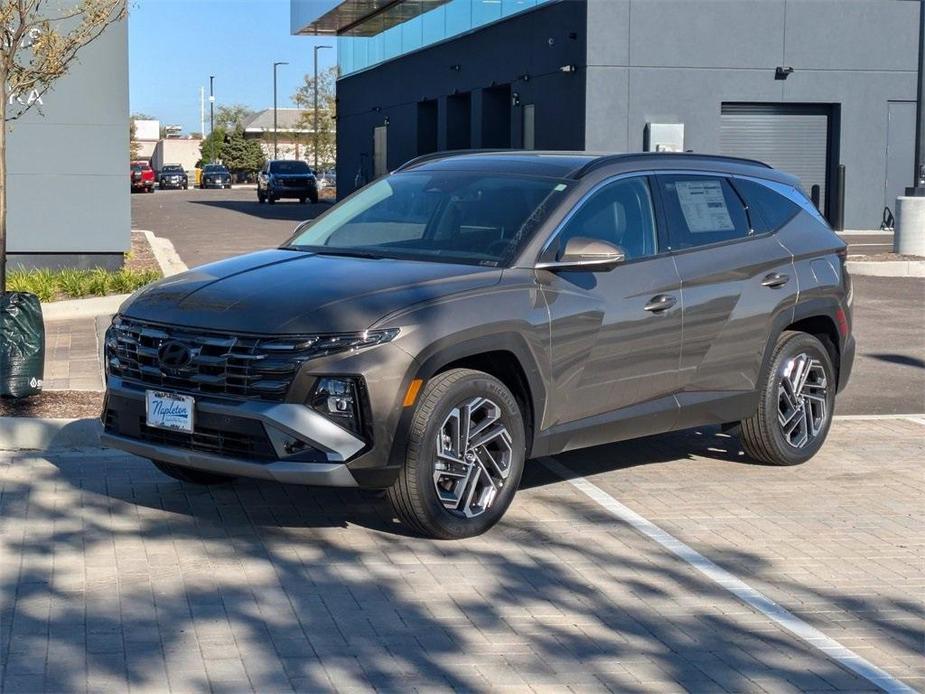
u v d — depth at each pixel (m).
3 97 10.26
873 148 30.80
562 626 5.53
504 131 35.38
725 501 7.65
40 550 6.44
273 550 6.51
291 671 4.97
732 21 29.45
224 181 83.31
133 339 6.78
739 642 5.39
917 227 22.17
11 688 4.77
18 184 16.77
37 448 8.62
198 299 6.68
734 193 8.29
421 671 4.99
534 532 6.92
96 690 4.76
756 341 8.11
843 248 8.89
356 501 7.45
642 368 7.45
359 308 6.35
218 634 5.35
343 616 5.59
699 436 9.49
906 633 5.55
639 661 5.15
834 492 7.91
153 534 6.75
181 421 6.50
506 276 6.85
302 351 6.22
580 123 29.08
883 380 11.89
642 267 7.47
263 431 6.24
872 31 30.39
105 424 7.04
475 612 5.68
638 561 6.46
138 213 41.78
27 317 9.44
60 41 11.58
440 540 6.71
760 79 29.84
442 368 6.59
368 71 46.69
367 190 8.14
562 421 7.11
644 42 28.95
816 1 29.95
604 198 7.45
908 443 9.30
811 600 5.94
